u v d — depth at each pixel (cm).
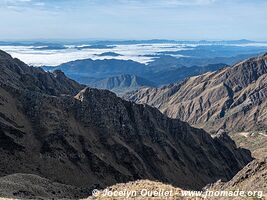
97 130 19000
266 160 8806
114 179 16675
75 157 16050
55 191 8212
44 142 15512
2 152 13800
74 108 18738
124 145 19225
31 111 16750
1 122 14712
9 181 7662
